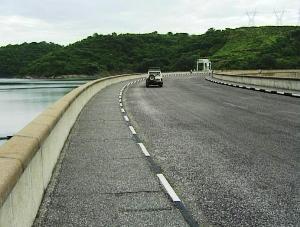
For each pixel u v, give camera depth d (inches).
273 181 267.1
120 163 320.2
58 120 340.2
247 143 400.2
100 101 932.0
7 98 2620.6
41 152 240.8
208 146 387.2
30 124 264.8
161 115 644.7
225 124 534.6
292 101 862.5
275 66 5595.5
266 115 626.8
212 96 1032.8
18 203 165.3
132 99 977.5
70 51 7509.8
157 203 224.4
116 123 557.9
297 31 6747.1
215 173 288.0
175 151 365.7
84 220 198.5
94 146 392.8
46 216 204.5
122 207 217.8
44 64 7500.0
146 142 412.5
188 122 558.6
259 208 216.2
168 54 7490.2
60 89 3629.4
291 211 211.6
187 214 207.3
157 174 285.9
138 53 7431.1
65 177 278.8
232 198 233.1
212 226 191.3
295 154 348.2
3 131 1309.1
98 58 7327.8
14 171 153.6
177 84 1742.1
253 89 1293.1
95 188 252.8
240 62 5969.5
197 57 6358.3
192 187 254.5
